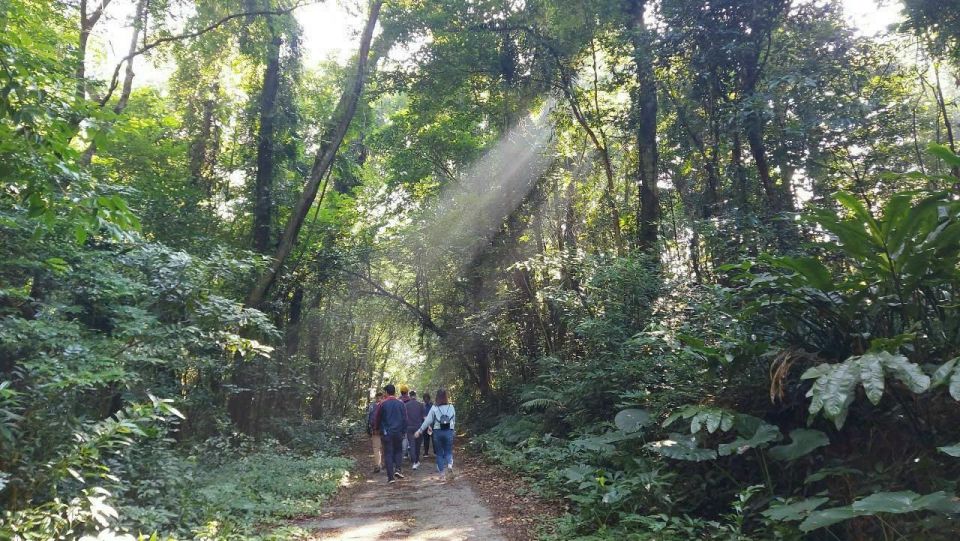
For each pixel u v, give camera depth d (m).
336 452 17.12
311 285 21.14
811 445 5.67
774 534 5.41
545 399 12.92
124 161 14.34
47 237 8.10
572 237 19.42
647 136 13.90
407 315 24.38
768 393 6.72
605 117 16.33
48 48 6.66
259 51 15.98
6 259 7.81
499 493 9.83
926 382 4.52
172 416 10.16
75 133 6.00
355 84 15.80
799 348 6.17
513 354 21.94
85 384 6.96
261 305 15.52
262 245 16.92
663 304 10.80
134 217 5.77
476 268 21.42
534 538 6.88
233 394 14.60
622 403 9.17
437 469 13.07
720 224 10.80
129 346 8.31
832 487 5.75
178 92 17.70
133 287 8.55
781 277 6.14
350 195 25.22
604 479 7.23
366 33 15.81
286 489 9.77
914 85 13.03
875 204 11.49
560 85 16.45
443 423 12.23
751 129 11.09
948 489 4.90
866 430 5.98
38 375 6.77
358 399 35.44
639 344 9.55
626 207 17.61
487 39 17.02
